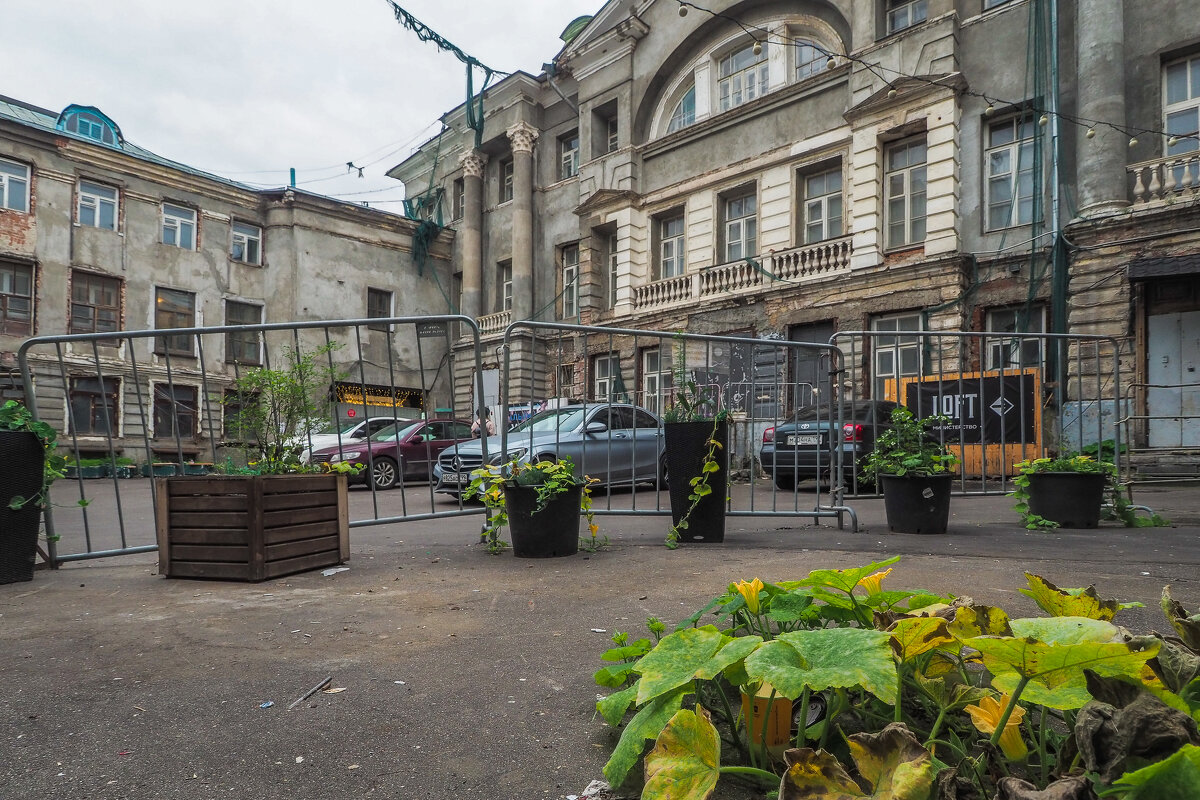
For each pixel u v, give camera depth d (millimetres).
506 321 22500
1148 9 11930
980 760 1144
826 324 15445
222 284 21812
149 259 20594
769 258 16422
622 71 20000
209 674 2084
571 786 1383
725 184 17656
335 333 23016
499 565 3871
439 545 4793
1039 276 12602
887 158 14914
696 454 4566
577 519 4266
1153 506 7066
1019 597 2793
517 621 2627
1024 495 5578
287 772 1470
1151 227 11195
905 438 5309
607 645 2289
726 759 1403
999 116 13398
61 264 19203
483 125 23219
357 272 23797
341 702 1846
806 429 5449
